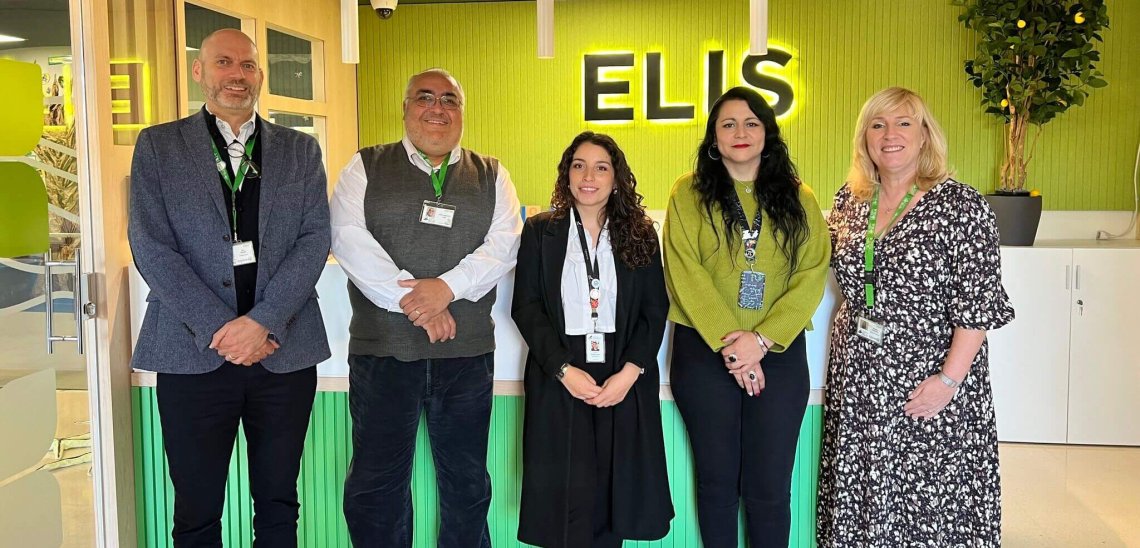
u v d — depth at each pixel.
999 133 5.91
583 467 2.59
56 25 2.76
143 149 2.52
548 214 2.73
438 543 2.88
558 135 6.62
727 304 2.62
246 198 2.57
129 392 3.11
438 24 6.65
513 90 6.62
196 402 2.55
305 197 2.66
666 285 2.74
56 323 2.77
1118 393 4.86
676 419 3.04
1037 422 4.96
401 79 6.74
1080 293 4.85
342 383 3.14
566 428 2.59
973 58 5.94
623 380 2.56
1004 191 5.05
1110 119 5.59
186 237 2.51
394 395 2.66
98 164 2.92
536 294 2.67
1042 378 4.93
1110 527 3.76
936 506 2.65
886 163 2.62
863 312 2.68
